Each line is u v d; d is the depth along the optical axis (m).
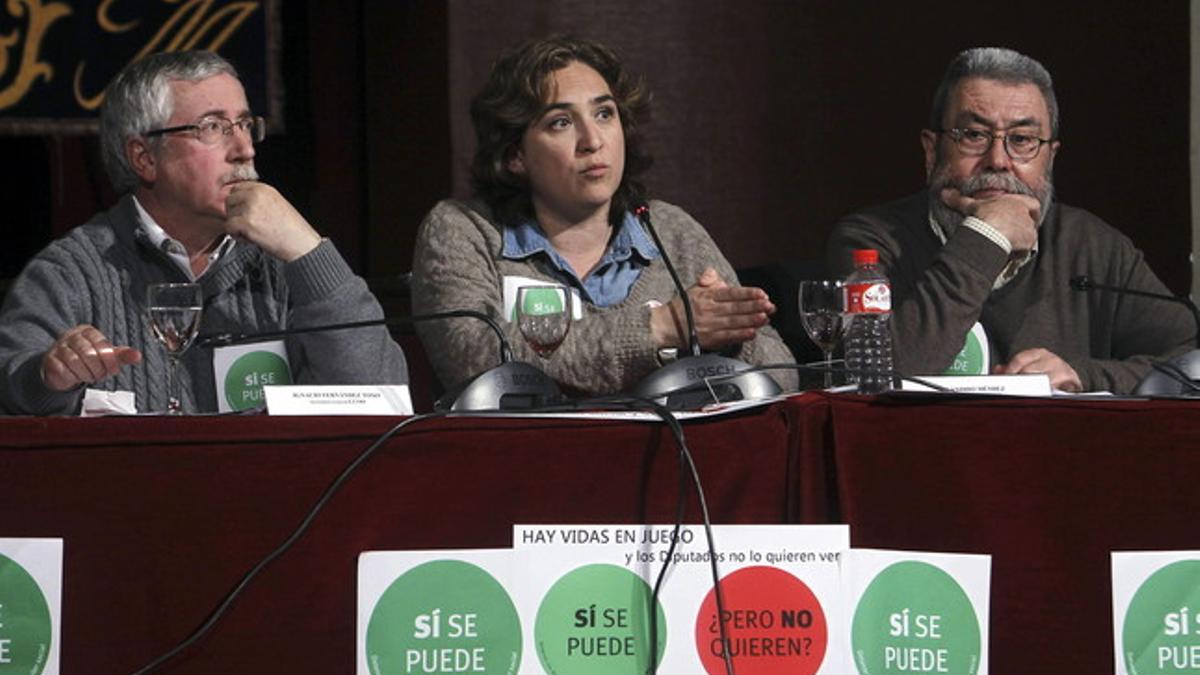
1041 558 5.78
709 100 15.12
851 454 5.86
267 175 17.59
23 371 7.95
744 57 15.16
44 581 5.73
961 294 9.19
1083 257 10.23
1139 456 5.79
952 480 5.80
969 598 5.78
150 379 8.83
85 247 9.06
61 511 5.74
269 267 9.23
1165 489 5.77
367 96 17.03
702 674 5.76
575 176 9.20
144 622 5.73
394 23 16.75
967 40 14.93
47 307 8.80
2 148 17.64
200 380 8.89
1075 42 14.74
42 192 17.72
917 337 9.12
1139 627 5.78
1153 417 5.79
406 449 5.76
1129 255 10.28
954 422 5.81
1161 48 14.60
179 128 9.10
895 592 5.81
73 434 5.73
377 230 16.94
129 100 9.16
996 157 9.84
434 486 5.76
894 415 5.86
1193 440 5.79
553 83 9.27
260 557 5.73
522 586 5.75
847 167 15.16
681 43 15.10
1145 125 14.66
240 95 9.33
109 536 5.74
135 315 8.98
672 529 5.79
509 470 5.78
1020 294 10.11
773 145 15.20
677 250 9.66
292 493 5.75
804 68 15.16
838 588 5.78
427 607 5.75
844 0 15.09
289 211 8.89
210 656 5.73
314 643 5.73
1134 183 14.70
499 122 9.34
